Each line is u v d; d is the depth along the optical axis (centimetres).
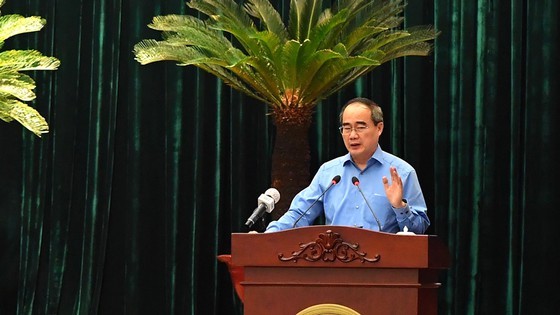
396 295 507
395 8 935
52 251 1030
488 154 955
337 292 514
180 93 1022
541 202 938
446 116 968
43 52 1046
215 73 946
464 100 959
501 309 948
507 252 948
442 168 965
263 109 1018
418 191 658
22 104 945
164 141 1026
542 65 943
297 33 945
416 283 505
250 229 1005
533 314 934
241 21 935
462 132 959
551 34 943
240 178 1009
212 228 1019
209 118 1026
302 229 520
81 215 1033
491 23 963
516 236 945
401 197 585
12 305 1041
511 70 953
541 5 946
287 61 910
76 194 1035
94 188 1024
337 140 1008
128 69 1035
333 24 888
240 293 830
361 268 513
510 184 949
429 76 988
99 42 1030
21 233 1038
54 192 1032
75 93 1036
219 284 1016
